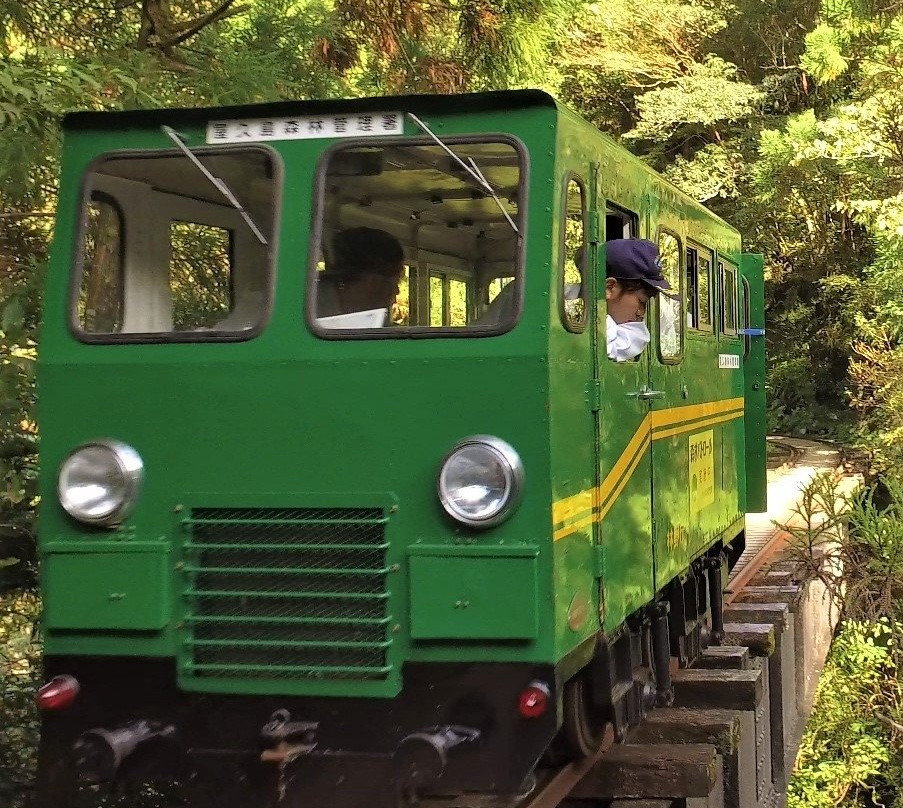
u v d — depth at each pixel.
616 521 5.43
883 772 13.73
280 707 4.65
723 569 9.45
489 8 10.23
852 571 12.52
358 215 4.98
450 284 5.21
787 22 29.05
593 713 5.66
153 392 4.75
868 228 20.88
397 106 4.74
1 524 6.21
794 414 29.05
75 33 7.88
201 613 4.71
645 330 5.85
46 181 6.52
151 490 4.74
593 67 28.53
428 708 4.52
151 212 5.21
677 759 6.02
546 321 4.51
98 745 4.63
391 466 4.57
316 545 4.61
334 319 4.72
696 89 27.39
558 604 4.51
